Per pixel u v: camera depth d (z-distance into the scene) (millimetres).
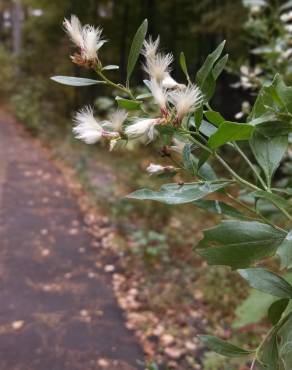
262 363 1245
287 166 2359
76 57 1092
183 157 1148
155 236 4887
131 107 1053
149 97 1152
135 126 1009
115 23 11320
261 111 1195
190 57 9695
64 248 5305
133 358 3344
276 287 1228
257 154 1214
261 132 1147
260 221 1268
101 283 4488
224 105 7586
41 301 4113
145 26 1080
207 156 1125
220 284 4199
